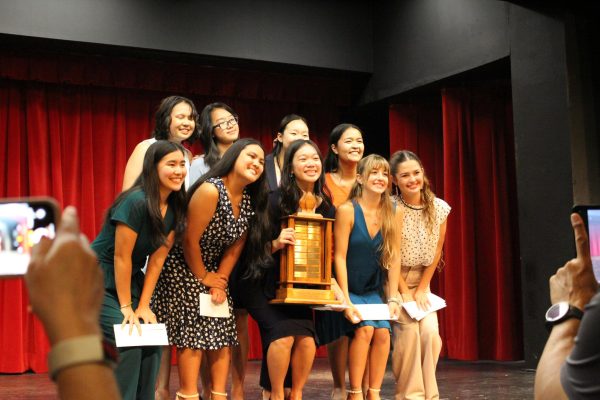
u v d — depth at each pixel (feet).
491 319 20.29
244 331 11.28
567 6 16.17
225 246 9.98
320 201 11.05
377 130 23.85
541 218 16.43
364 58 21.63
